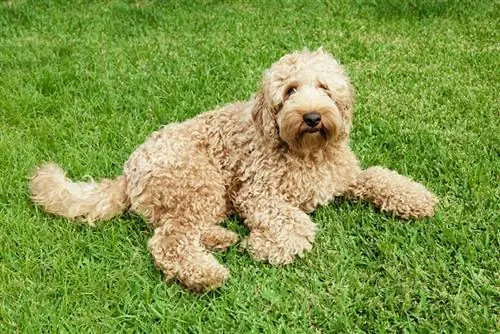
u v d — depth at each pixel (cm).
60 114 241
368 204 190
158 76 263
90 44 296
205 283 165
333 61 184
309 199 185
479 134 217
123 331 158
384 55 276
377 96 243
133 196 183
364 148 213
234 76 260
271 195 181
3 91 251
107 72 266
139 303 164
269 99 179
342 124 178
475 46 280
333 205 192
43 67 271
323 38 295
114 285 169
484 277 164
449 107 233
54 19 327
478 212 184
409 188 185
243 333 156
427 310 158
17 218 188
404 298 161
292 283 167
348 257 172
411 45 284
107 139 223
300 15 323
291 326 157
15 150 215
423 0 326
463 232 176
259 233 176
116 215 188
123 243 182
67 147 218
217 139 188
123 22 321
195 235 176
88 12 337
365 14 318
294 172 181
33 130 230
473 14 310
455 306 158
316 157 180
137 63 275
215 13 330
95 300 165
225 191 186
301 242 173
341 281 166
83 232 184
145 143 188
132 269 173
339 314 158
